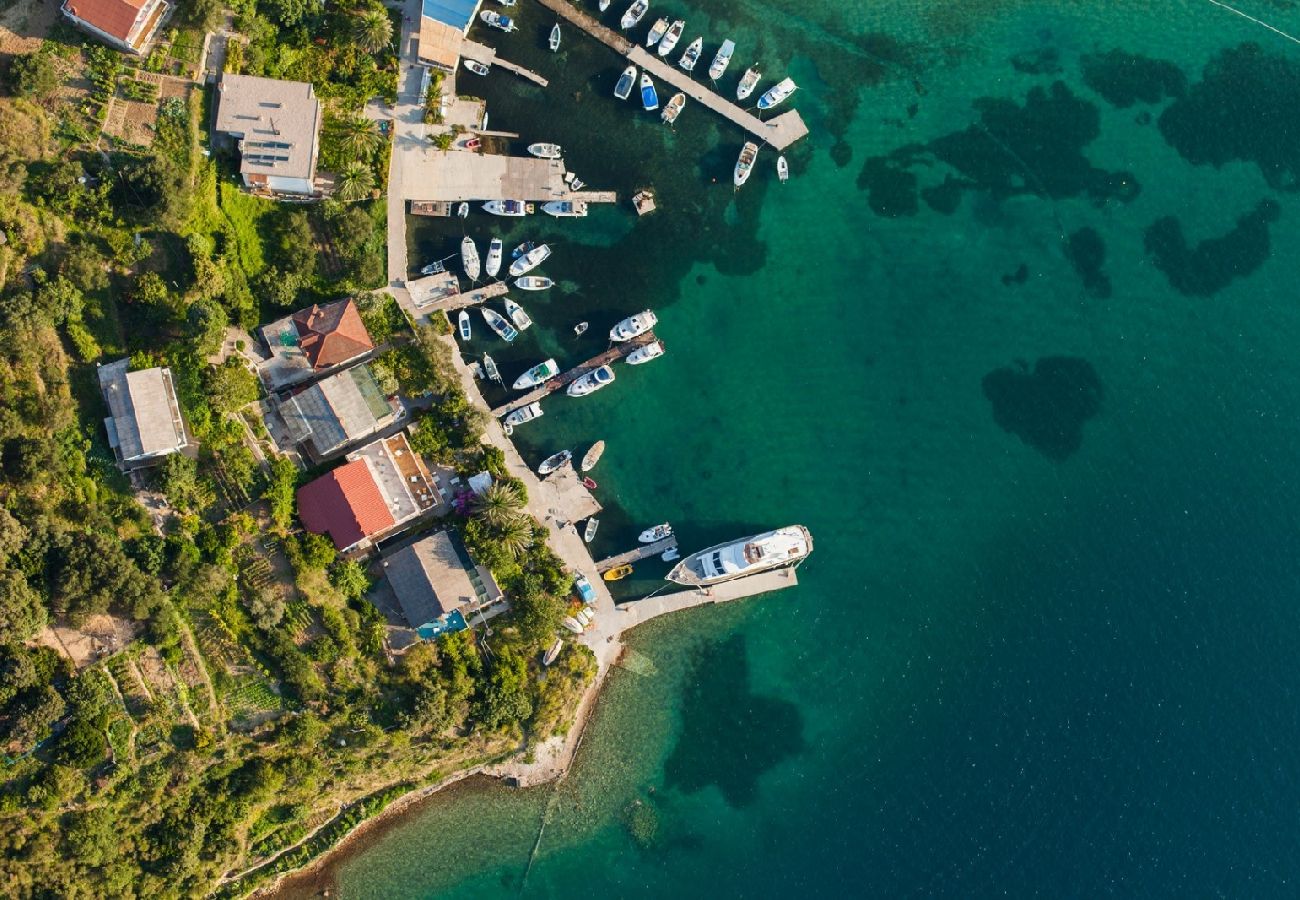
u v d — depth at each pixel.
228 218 90.62
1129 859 95.50
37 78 84.12
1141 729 96.81
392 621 89.38
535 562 92.75
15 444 80.50
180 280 88.50
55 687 79.38
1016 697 96.94
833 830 95.69
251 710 83.94
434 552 88.81
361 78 93.94
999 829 95.81
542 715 90.31
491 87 97.25
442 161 95.44
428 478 91.50
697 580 94.62
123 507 83.75
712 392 97.12
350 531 87.12
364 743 85.81
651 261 97.19
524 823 93.94
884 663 97.00
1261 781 96.38
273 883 89.94
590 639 94.44
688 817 95.19
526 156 96.62
